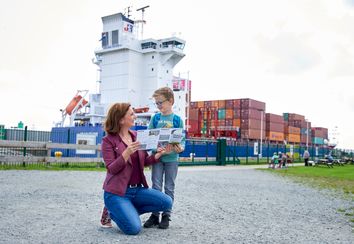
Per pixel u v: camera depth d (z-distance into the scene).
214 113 60.34
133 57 42.75
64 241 3.99
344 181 14.80
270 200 8.23
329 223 5.73
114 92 43.41
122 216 4.39
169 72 44.44
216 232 4.76
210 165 26.67
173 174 5.16
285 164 26.92
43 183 9.62
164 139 4.63
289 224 5.52
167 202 4.77
